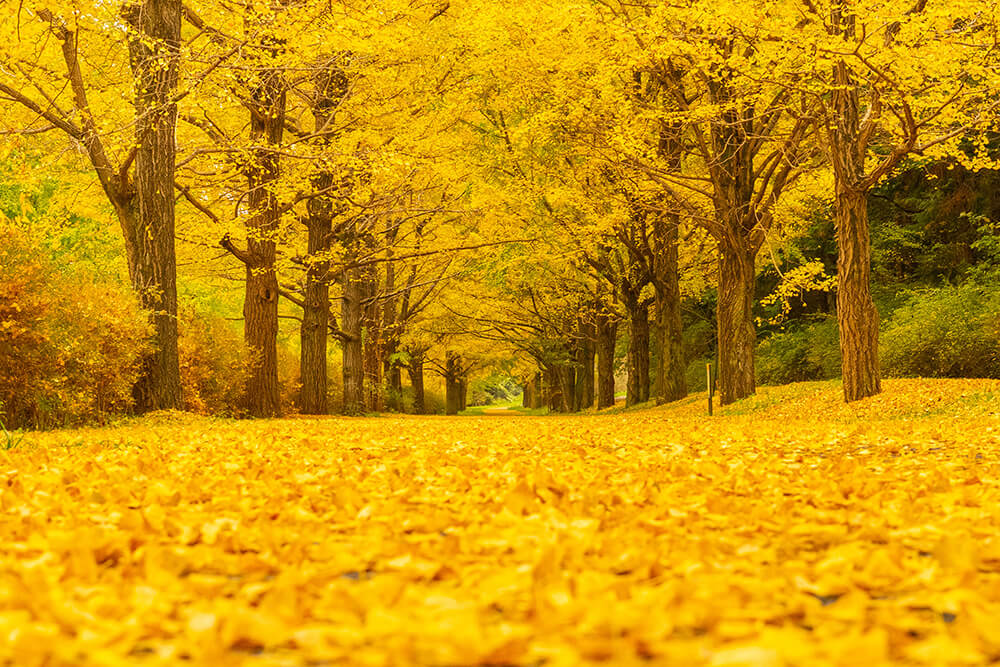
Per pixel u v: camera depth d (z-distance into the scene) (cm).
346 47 1605
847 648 149
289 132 2339
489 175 2277
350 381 2842
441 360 4784
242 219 1984
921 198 2756
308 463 587
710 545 251
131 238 1535
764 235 1995
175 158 1711
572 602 182
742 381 2027
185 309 1853
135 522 319
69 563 234
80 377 1250
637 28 1541
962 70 1327
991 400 1266
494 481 454
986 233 2416
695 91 2105
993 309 1925
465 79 2181
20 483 445
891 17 1255
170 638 178
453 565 234
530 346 3972
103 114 1597
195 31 1962
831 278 1903
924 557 251
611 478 460
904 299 2691
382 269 3375
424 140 2083
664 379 2652
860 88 1523
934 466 503
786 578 217
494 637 163
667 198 2173
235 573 247
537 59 1825
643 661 155
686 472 497
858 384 1542
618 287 2991
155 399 1488
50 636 167
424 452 679
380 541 266
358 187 2073
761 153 2197
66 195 1872
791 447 739
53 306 1202
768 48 1403
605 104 1844
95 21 1508
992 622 166
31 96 1634
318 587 217
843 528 288
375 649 162
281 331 3506
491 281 2881
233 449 734
